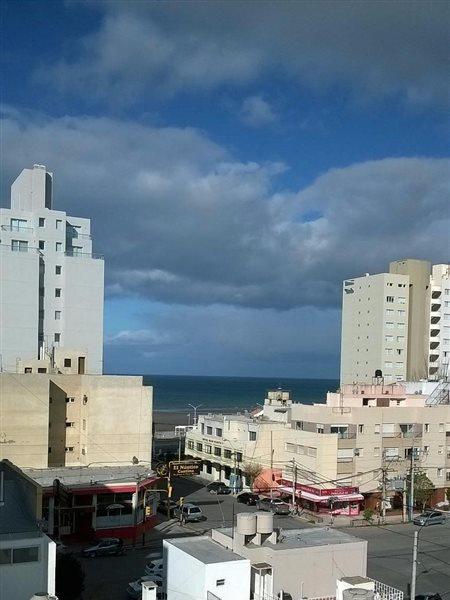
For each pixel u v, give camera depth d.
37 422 69.94
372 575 53.22
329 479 79.94
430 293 137.88
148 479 68.25
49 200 101.31
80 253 99.06
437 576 53.50
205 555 37.19
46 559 34.00
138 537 64.94
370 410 83.75
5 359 89.12
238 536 39.06
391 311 132.75
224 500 84.88
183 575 37.62
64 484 63.88
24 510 36.94
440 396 102.81
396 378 131.75
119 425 74.06
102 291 97.44
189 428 131.62
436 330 138.12
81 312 95.88
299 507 81.69
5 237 92.25
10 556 33.41
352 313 139.88
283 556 38.00
